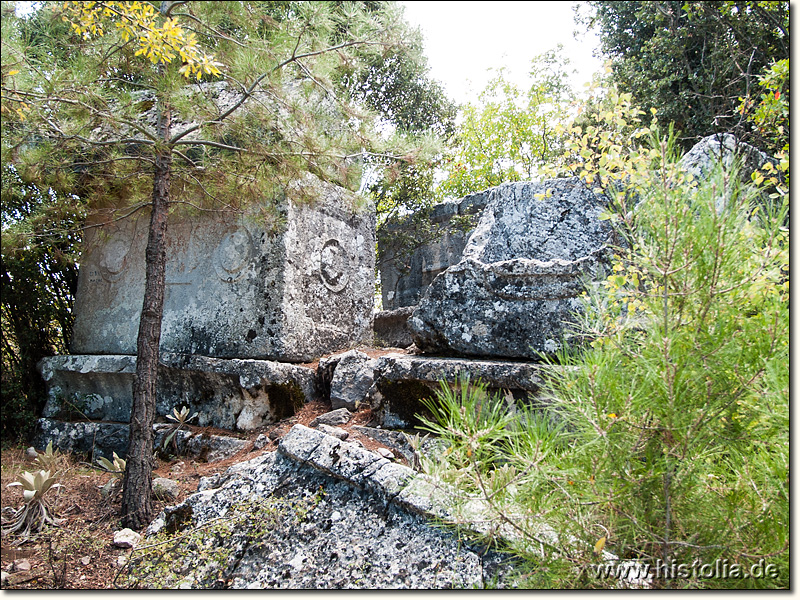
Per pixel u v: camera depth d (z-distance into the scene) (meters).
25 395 6.12
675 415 1.67
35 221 5.26
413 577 2.22
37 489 3.55
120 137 4.07
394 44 4.16
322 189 5.77
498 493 1.69
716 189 1.79
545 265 3.89
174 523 2.88
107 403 5.68
